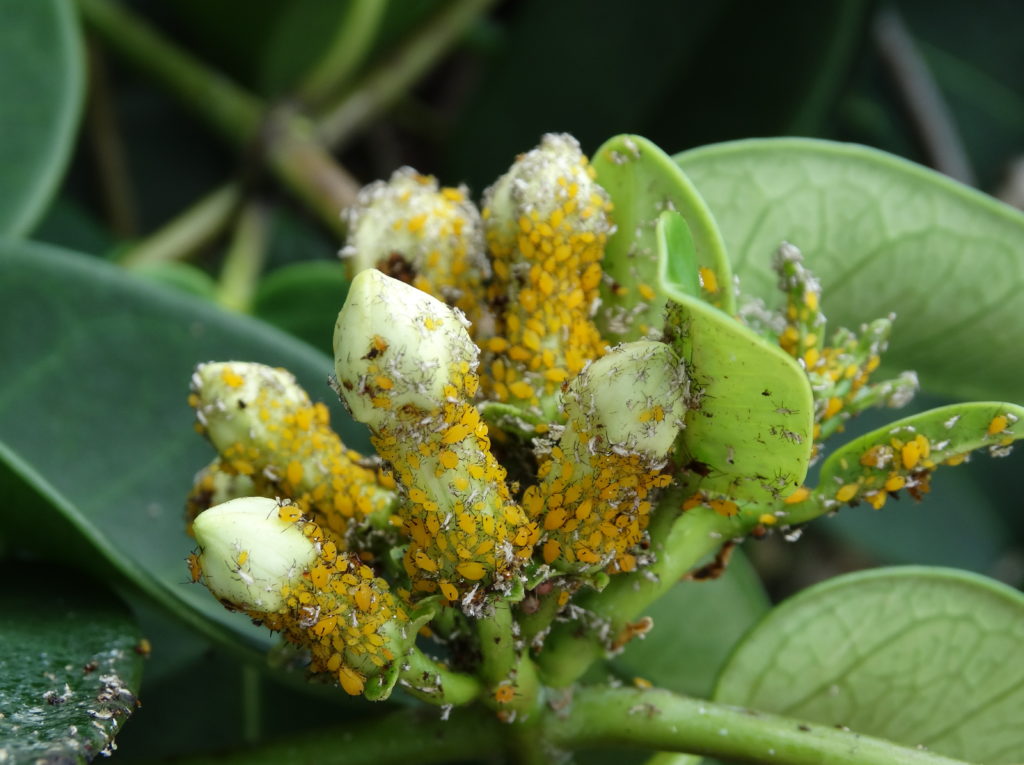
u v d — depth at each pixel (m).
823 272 0.17
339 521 0.14
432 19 0.30
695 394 0.13
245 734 0.19
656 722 0.15
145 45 0.29
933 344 0.18
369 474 0.14
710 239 0.13
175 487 0.18
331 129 0.29
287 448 0.14
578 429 0.13
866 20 0.26
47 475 0.18
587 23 0.28
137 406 0.18
